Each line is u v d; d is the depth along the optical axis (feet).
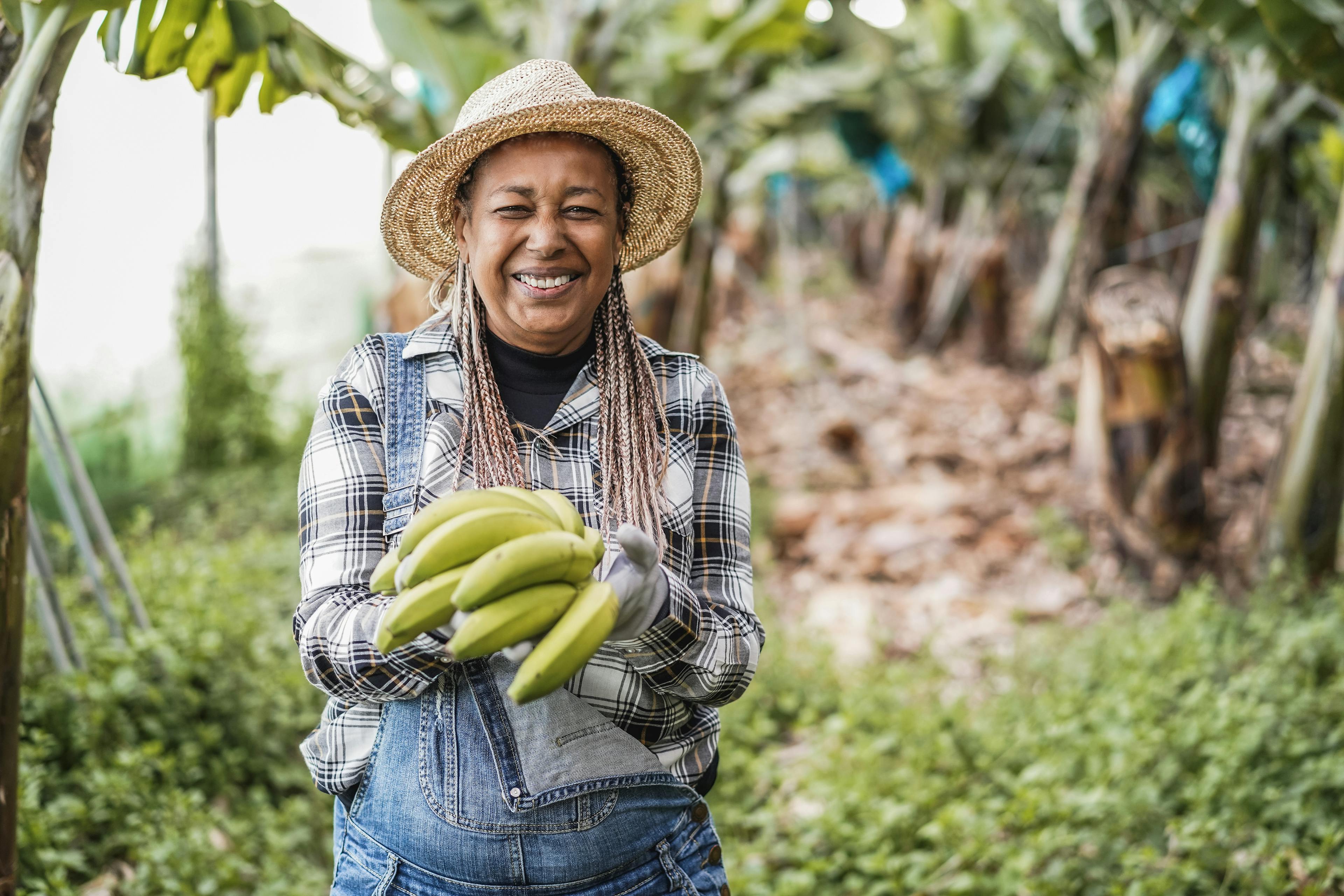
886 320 47.65
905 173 36.88
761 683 14.75
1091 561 21.26
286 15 9.23
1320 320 17.74
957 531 22.94
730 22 22.00
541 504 4.58
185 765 11.06
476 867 4.86
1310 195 31.35
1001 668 15.51
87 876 9.70
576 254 5.00
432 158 4.98
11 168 6.69
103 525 11.67
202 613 12.67
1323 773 10.50
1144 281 20.54
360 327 33.81
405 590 4.23
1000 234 38.32
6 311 6.68
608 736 4.97
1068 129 38.65
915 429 31.27
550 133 4.96
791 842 11.14
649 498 5.08
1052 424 30.32
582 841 4.92
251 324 26.23
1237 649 14.43
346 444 5.04
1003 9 32.71
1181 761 11.44
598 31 18.48
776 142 36.29
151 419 26.68
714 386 5.57
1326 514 17.79
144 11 7.94
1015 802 10.32
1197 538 19.51
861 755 11.70
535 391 5.30
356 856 5.10
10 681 7.02
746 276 45.98
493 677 4.87
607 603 4.24
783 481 27.48
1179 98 25.07
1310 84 15.80
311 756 5.22
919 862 9.72
